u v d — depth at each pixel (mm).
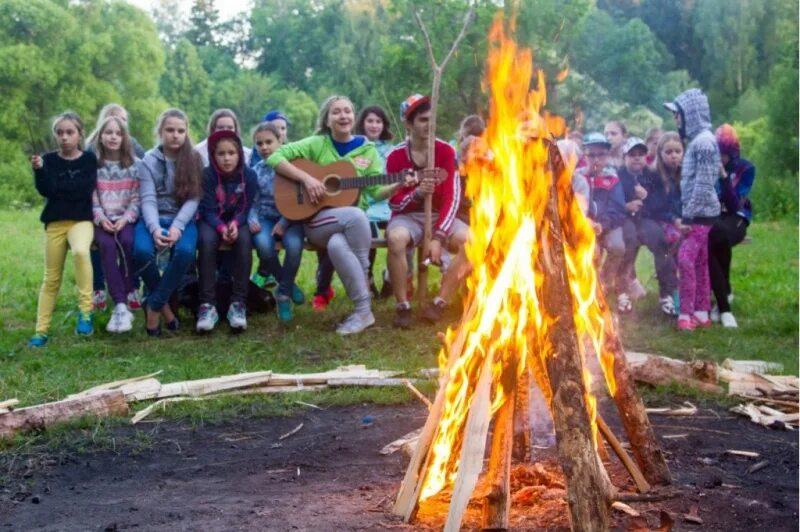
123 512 4152
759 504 4246
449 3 18281
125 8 45656
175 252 7836
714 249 8742
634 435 4266
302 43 72250
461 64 18078
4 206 32594
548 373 3617
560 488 4090
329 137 8414
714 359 7430
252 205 8227
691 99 8766
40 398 6113
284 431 5500
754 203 23844
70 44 42344
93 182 7938
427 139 8148
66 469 4859
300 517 3959
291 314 8445
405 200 8195
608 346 4219
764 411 5898
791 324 8656
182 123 8008
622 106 21719
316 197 8141
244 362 7102
